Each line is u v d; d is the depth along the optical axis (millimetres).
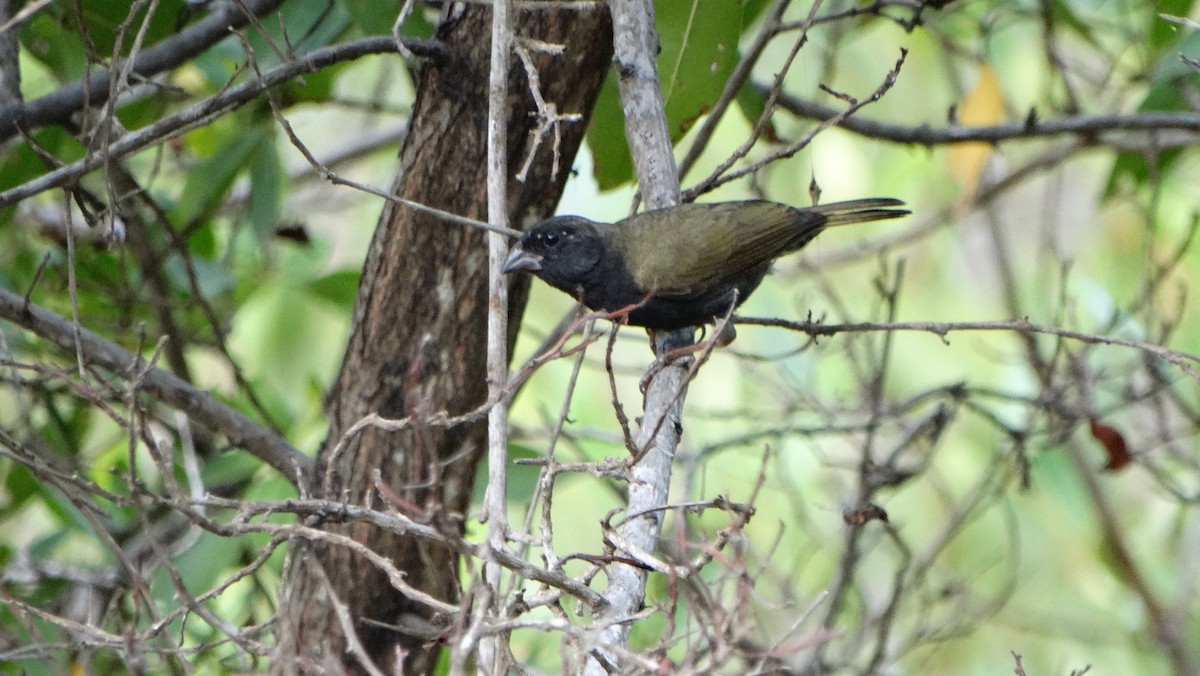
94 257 12875
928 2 10367
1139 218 16219
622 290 10367
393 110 12125
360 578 9469
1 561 11539
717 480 14875
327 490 6688
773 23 10242
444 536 5711
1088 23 13859
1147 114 11836
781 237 10773
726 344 9000
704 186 8969
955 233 16969
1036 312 15883
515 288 9875
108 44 11266
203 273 12766
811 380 13781
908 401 11992
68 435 11516
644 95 9078
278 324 14430
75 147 12391
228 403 12398
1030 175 15281
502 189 7562
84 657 7676
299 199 16781
